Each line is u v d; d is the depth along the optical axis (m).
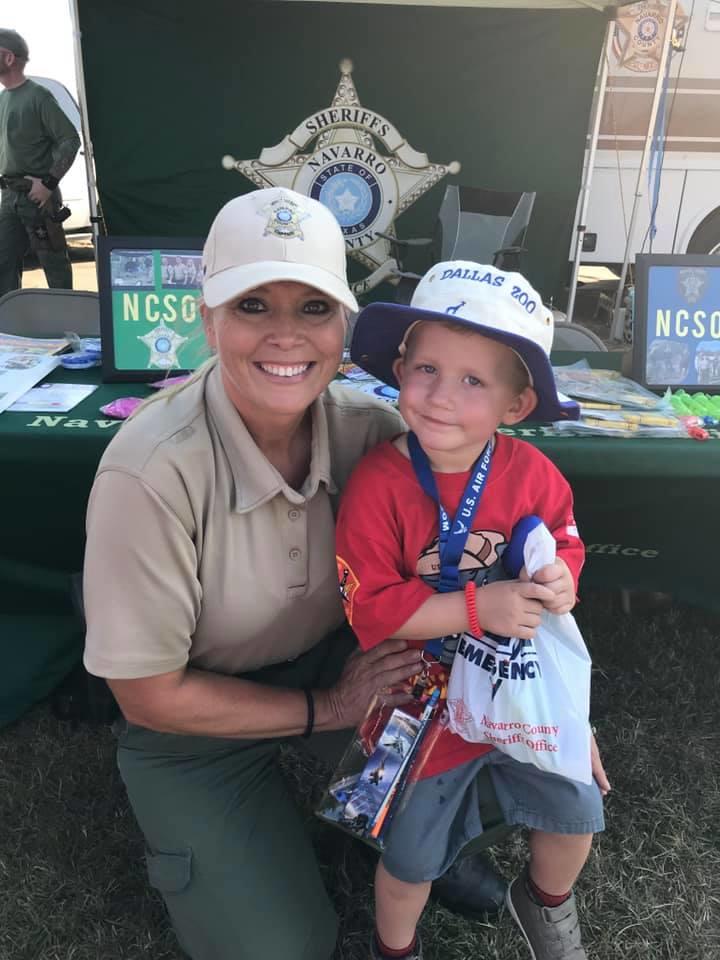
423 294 1.12
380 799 1.18
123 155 5.07
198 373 1.23
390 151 5.17
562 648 1.14
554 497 1.22
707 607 2.29
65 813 1.85
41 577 2.06
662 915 1.64
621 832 1.83
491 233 4.70
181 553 1.13
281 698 1.31
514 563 1.12
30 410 1.80
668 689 2.30
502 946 1.56
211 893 1.26
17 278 5.31
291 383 1.07
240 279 0.99
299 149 5.13
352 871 1.72
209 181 5.17
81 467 1.74
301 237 1.02
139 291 2.03
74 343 2.34
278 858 1.31
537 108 5.09
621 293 5.21
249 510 1.15
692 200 5.39
